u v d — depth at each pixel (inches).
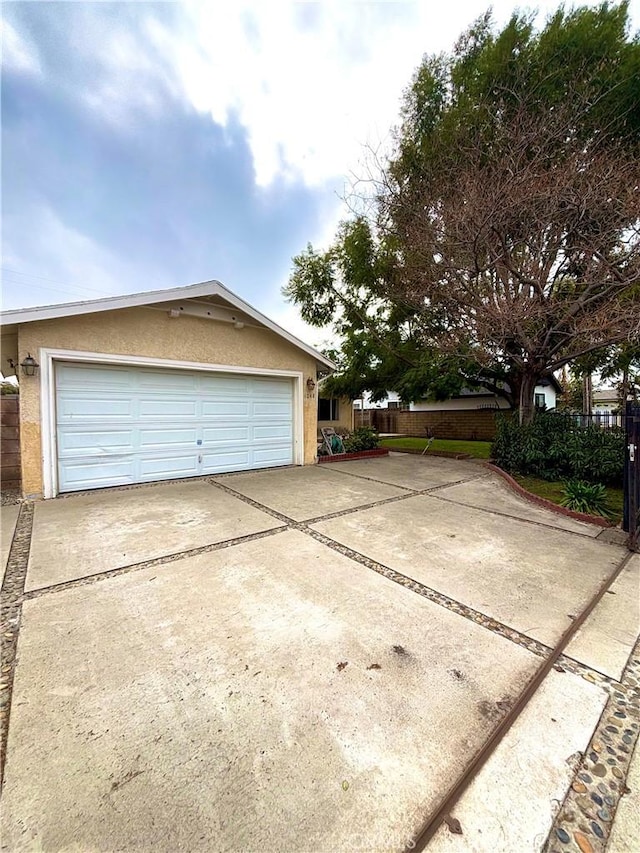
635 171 226.2
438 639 95.2
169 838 50.1
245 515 195.6
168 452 281.6
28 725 66.8
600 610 113.0
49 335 226.7
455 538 170.1
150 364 264.7
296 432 360.8
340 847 49.6
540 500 234.7
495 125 304.2
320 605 110.0
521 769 60.9
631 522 177.6
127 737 64.9
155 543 155.5
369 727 68.1
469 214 238.7
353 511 207.5
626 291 252.7
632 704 75.6
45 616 102.0
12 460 256.8
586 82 265.3
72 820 51.9
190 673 81.0
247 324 312.2
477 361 327.3
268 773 58.9
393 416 856.3
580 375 526.9
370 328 515.8
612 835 52.0
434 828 52.0
